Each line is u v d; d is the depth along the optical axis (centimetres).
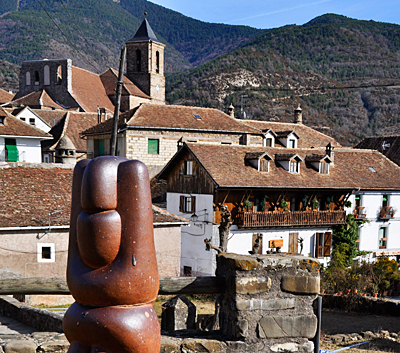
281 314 559
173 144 4106
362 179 3822
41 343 596
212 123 4309
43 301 2095
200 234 3247
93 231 395
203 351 540
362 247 3853
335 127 11625
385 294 2817
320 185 3497
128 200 401
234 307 546
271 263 554
